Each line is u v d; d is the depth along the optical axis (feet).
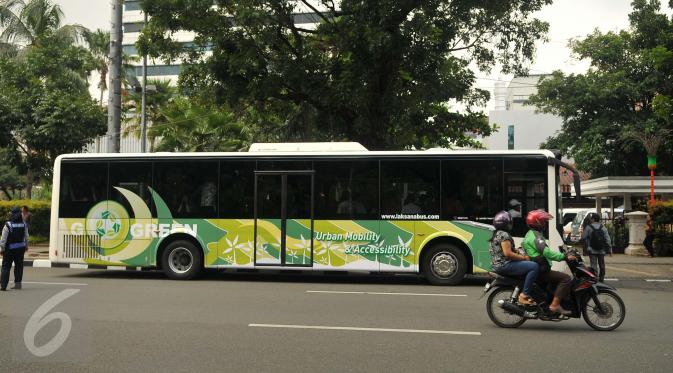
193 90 67.62
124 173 49.24
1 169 160.86
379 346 23.71
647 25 97.60
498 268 28.53
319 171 46.96
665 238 72.90
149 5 60.18
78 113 80.28
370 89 61.52
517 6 62.39
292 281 48.37
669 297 40.47
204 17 61.31
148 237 48.52
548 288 28.04
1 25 108.68
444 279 45.52
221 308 32.99
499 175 45.16
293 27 63.16
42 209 79.66
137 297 37.24
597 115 118.21
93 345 23.59
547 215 28.60
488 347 23.76
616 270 58.90
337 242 46.29
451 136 81.35
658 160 115.96
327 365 20.65
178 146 89.61
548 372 19.92
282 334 25.89
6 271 39.93
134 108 131.75
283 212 46.98
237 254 47.37
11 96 81.76
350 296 38.68
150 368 20.16
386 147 66.64
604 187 94.79
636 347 23.98
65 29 111.04
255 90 63.41
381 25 56.80
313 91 61.46
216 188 48.01
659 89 109.60
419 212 45.70
